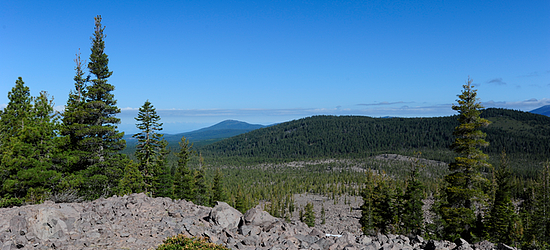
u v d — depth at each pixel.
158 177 62.59
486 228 42.94
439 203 46.09
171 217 17.31
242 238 14.66
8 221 14.27
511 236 43.94
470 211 32.62
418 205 52.88
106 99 40.62
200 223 16.44
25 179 27.94
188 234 14.66
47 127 33.88
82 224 14.34
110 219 16.06
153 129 56.09
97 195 36.00
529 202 73.75
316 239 14.81
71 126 36.88
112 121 40.72
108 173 38.19
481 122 32.75
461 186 33.19
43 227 12.57
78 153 36.19
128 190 47.72
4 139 34.19
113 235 13.61
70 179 31.94
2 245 11.34
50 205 17.48
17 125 34.94
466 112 33.56
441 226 42.41
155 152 56.84
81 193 33.53
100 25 41.12
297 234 15.65
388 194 58.72
